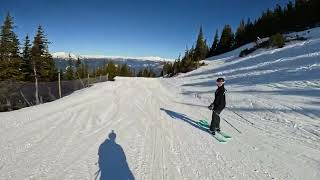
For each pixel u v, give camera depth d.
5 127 10.02
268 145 8.55
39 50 44.06
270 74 22.92
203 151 8.00
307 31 51.41
